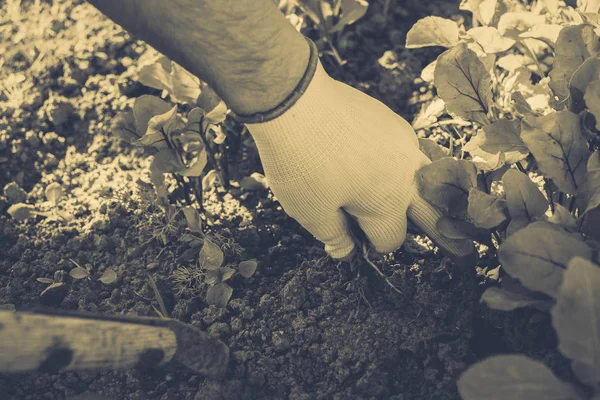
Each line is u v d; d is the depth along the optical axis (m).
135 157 0.83
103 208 0.78
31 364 0.50
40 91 0.88
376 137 0.59
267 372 0.64
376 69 0.85
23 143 0.85
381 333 0.65
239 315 0.68
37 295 0.73
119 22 0.53
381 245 0.64
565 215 0.55
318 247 0.72
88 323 0.51
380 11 0.89
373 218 0.61
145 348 0.54
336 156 0.57
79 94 0.88
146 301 0.71
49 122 0.86
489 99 0.64
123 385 0.65
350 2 0.83
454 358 0.62
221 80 0.54
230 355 0.65
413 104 0.82
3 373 0.67
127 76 0.87
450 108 0.64
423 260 0.69
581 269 0.47
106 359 0.52
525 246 0.52
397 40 0.87
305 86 0.55
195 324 0.68
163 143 0.69
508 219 0.58
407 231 0.71
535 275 0.52
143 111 0.69
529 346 0.62
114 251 0.75
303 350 0.65
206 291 0.70
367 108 0.61
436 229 0.62
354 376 0.63
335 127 0.57
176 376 0.65
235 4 0.50
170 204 0.76
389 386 0.62
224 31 0.51
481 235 0.60
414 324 0.65
